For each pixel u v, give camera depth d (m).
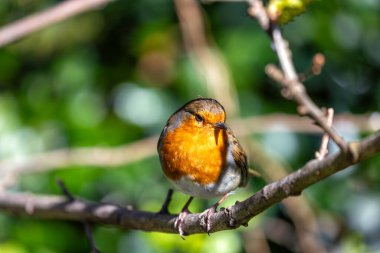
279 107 11.91
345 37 11.77
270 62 11.68
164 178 11.52
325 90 12.04
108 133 12.01
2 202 9.85
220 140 8.19
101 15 12.73
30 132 12.02
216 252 9.85
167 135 8.43
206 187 8.25
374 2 11.68
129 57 12.66
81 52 12.68
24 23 9.41
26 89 12.66
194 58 11.51
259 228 10.98
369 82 12.05
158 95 12.27
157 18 12.61
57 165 11.02
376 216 11.25
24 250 10.86
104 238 11.45
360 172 11.50
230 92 11.30
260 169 11.22
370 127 10.69
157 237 9.98
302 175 5.05
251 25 11.88
